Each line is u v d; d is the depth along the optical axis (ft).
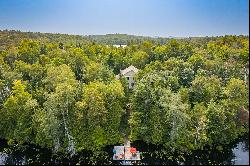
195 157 202.18
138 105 226.58
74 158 206.59
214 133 213.05
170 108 208.13
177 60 331.16
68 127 218.59
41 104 247.29
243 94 232.12
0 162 203.41
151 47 473.26
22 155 213.66
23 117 225.76
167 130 219.20
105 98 227.61
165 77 273.95
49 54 429.38
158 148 215.31
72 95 217.77
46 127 208.74
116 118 225.76
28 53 416.87
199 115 217.97
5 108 234.79
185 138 211.41
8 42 627.05
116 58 412.98
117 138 222.89
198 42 570.05
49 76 277.03
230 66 309.22
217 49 408.67
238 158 198.39
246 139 225.56
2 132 238.48
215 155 204.03
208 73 309.83
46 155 212.64
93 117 216.13
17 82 235.20
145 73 298.97
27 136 226.38
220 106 218.79
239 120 228.43
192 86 249.96
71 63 374.84
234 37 437.99
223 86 277.23
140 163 196.24
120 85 244.83
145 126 219.82
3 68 335.88
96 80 283.38
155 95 225.56
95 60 430.20
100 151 213.66
